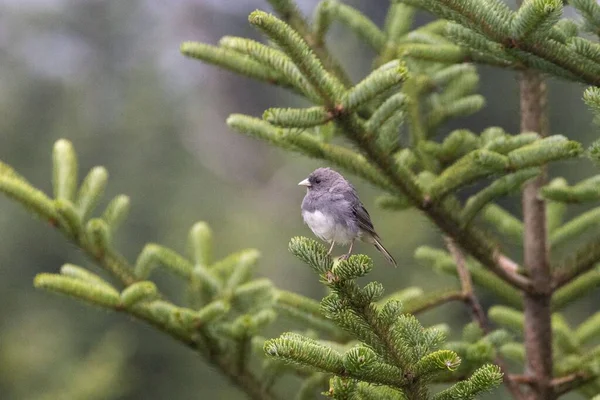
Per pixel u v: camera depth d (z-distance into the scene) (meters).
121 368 27.67
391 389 6.64
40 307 31.64
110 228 10.31
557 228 11.56
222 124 53.22
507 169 8.73
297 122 8.20
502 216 11.49
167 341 29.09
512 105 33.66
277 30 7.82
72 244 10.20
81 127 40.78
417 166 11.09
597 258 9.75
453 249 11.11
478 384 5.96
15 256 32.41
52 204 9.87
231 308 10.25
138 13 49.59
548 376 10.15
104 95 43.69
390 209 10.32
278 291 10.24
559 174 31.08
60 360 28.56
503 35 7.55
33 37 45.78
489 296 29.03
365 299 6.43
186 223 36.41
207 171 41.50
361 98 8.15
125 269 10.23
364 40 11.23
